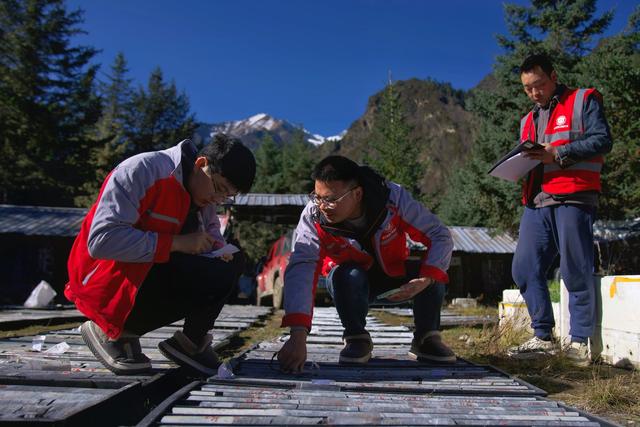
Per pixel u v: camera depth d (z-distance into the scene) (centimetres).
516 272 411
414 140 2652
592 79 1113
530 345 400
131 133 4831
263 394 227
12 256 1673
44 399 203
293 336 282
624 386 282
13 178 2858
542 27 1516
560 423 192
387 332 524
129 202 234
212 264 263
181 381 267
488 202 1502
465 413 204
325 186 283
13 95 2811
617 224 1314
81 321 699
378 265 327
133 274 239
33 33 3016
